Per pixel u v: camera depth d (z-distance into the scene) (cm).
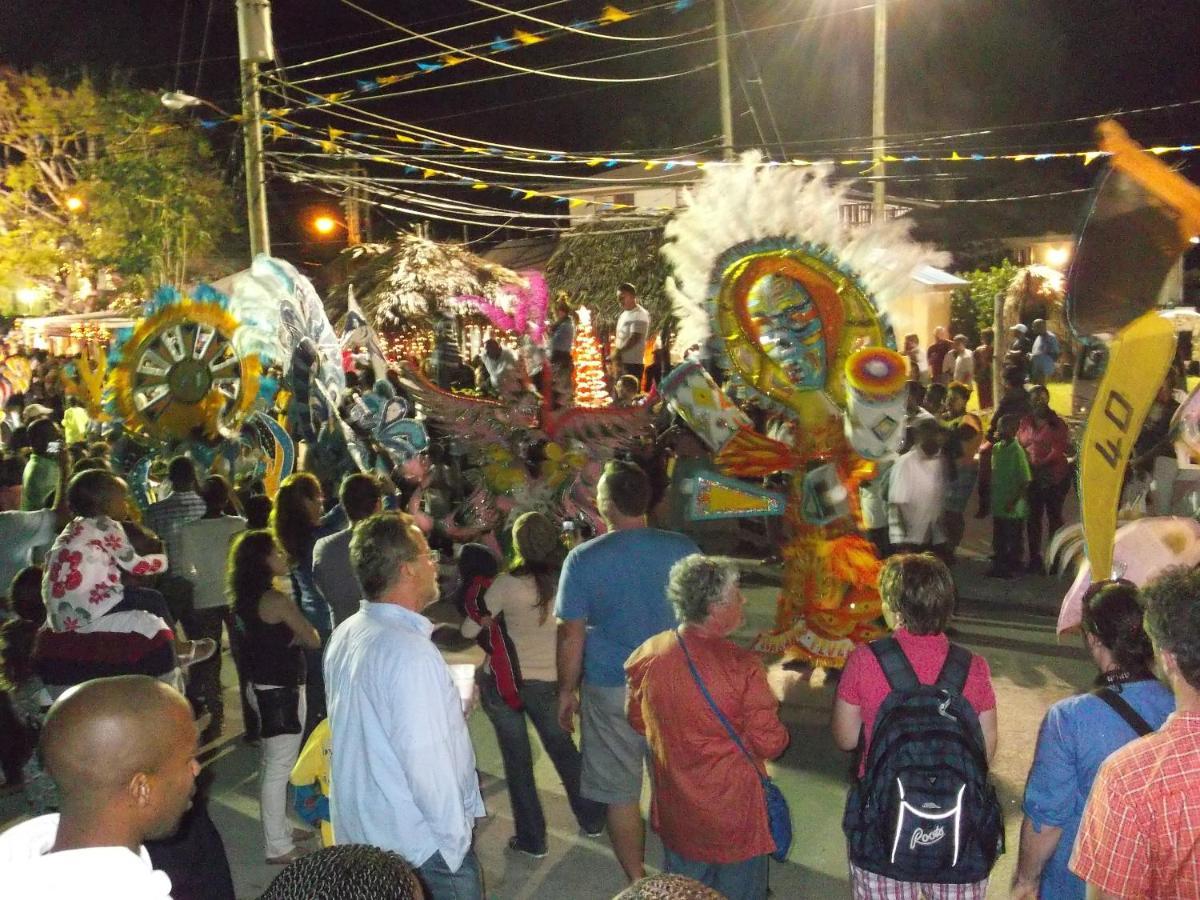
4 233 2939
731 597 375
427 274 2300
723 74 1781
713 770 373
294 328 1121
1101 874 240
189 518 739
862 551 743
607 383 1540
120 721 206
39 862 193
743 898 383
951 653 349
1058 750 312
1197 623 235
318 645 529
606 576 454
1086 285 571
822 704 715
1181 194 551
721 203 779
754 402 806
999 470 1017
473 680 419
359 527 352
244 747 692
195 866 336
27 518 795
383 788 332
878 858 332
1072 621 590
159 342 1142
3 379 1878
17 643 520
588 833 552
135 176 2852
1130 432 540
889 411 698
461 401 980
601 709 460
